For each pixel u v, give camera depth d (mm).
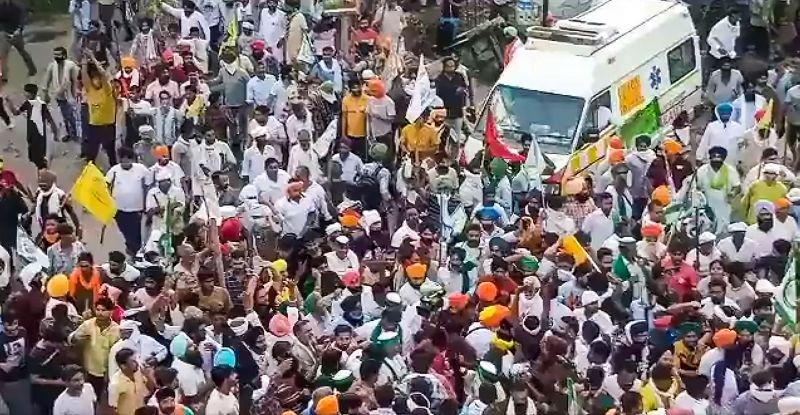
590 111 19812
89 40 23375
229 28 22828
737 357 13500
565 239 15617
